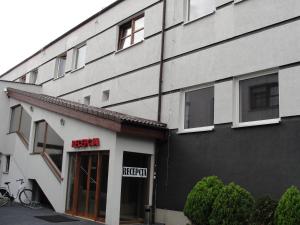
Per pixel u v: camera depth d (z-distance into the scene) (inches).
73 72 763.4
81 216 496.7
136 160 482.3
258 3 409.4
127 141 465.1
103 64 664.4
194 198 361.4
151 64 546.3
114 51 641.0
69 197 532.7
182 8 511.5
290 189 291.4
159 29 545.0
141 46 574.9
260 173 374.6
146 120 499.2
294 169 346.6
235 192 328.8
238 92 420.5
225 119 420.8
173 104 492.4
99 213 468.1
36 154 631.8
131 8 621.3
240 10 427.2
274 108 383.6
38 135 646.5
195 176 442.0
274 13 391.5
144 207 479.8
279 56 378.6
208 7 480.4
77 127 531.5
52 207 569.6
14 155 719.1
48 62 896.3
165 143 490.3
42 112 638.5
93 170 493.4
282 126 363.9
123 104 589.9
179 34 507.2
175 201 459.5
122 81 603.5
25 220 454.6
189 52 484.7
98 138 483.2
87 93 699.4
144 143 483.2
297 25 368.2
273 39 387.5
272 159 366.6
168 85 507.8
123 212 464.1
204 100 461.4
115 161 451.2
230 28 434.9
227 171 406.9
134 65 582.6
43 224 430.3
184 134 467.5
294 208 278.1
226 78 429.1
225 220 323.9
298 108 353.4
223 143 417.7
